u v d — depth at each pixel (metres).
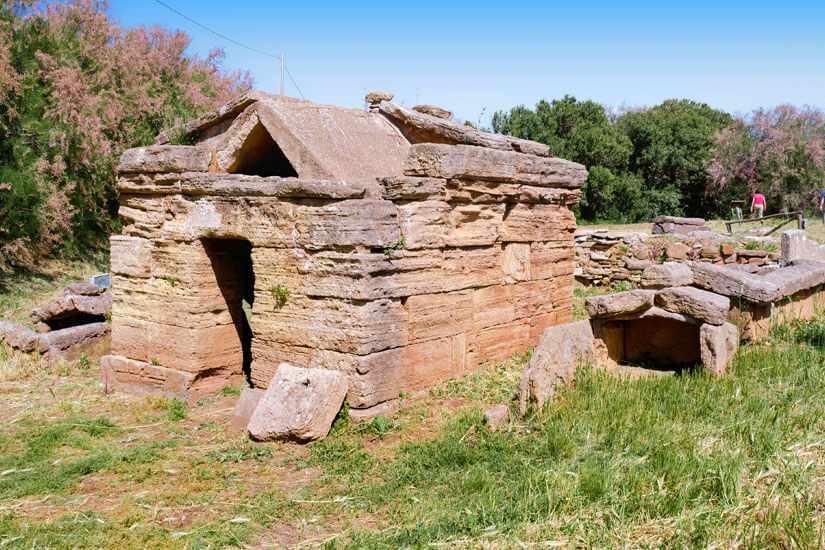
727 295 9.04
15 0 20.61
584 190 36.06
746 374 8.09
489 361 10.05
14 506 5.91
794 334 9.74
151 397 9.32
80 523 5.50
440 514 5.43
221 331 9.68
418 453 6.87
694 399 7.32
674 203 37.56
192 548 5.04
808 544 4.43
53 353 11.04
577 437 6.69
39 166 18.94
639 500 5.25
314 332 8.25
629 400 7.32
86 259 22.00
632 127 39.88
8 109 19.03
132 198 10.09
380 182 8.47
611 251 17.11
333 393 7.58
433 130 10.05
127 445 7.57
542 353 7.75
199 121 10.24
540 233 11.13
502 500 5.53
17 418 8.54
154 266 9.80
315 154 8.66
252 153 9.90
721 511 5.01
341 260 7.95
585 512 5.23
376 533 5.20
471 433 7.24
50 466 6.89
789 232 13.80
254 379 8.97
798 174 35.91
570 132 37.97
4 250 18.80
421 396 8.65
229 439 7.73
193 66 28.73
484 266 9.84
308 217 8.19
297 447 7.32
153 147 9.55
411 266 8.47
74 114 20.11
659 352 9.38
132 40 26.20
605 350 9.05
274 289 8.54
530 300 10.98
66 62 21.16
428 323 8.80
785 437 6.29
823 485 5.36
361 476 6.46
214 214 9.12
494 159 9.41
